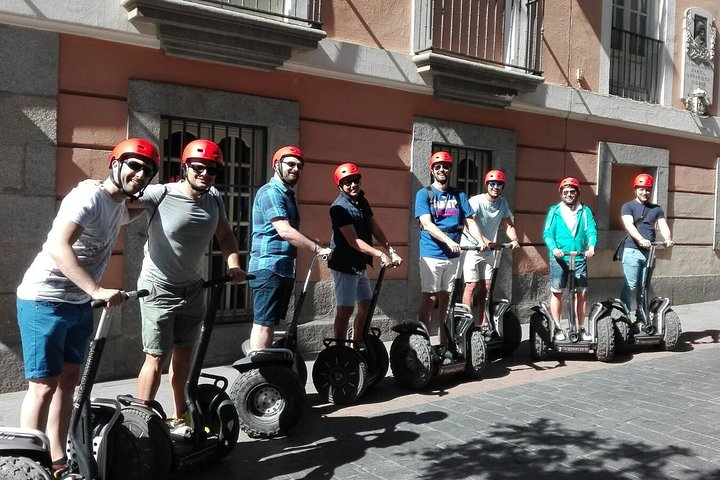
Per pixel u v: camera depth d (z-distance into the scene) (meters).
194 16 6.57
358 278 5.95
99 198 3.54
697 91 12.02
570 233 7.70
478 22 9.39
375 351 6.11
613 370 7.13
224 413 4.30
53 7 6.05
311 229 7.87
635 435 5.01
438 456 4.57
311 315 7.91
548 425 5.23
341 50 7.91
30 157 6.05
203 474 4.25
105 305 3.24
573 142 10.46
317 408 5.66
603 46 10.77
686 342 8.85
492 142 9.45
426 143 8.78
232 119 7.18
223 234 4.48
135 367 6.64
